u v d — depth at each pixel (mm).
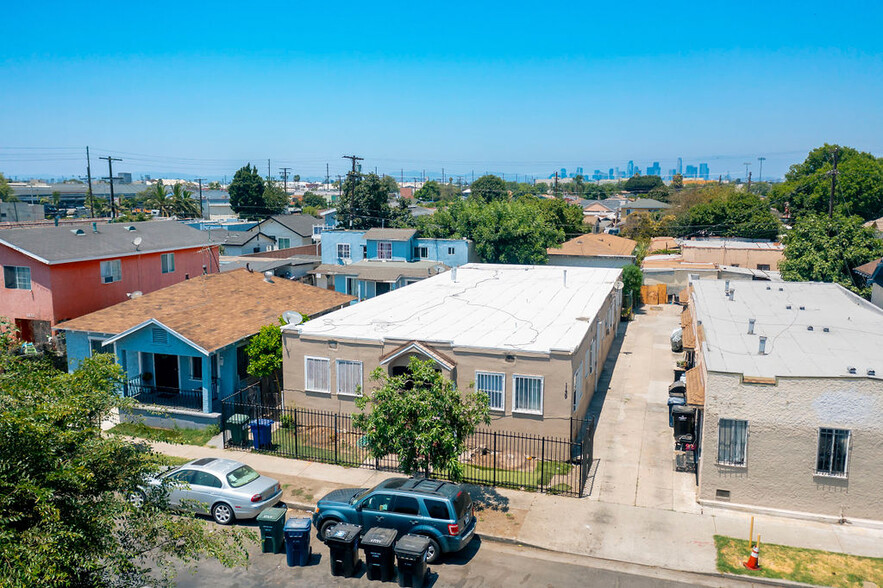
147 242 36750
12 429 9180
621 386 28641
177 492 16656
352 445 21891
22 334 31531
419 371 17125
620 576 14250
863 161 74688
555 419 20484
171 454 21266
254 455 21219
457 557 15117
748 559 14656
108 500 10297
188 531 11367
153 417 23953
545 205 72688
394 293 31453
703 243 58688
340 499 16062
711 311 26000
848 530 16047
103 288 33344
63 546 8812
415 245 48688
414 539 14008
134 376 25422
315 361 23250
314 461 20766
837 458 16281
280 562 15023
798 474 16547
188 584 14023
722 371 16781
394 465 20438
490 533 16047
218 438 22719
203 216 111375
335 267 45000
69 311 31469
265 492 16766
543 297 30391
